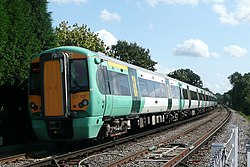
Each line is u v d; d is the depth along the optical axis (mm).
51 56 14578
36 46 18391
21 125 18469
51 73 14539
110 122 17031
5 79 16578
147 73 22906
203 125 32375
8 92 17453
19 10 17453
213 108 83125
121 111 17531
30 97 15164
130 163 12844
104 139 17656
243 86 119250
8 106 17719
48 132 14812
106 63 16172
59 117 14391
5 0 17000
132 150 15820
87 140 16969
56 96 14469
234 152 8672
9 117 17859
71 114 14438
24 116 18562
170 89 28844
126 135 21531
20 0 17656
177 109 31812
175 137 20781
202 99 49281
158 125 27953
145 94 21422
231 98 137625
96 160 13242
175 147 16938
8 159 12797
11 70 16797
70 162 12609
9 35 16828
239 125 34719
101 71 15500
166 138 20656
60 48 14938
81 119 14445
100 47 39594
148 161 13211
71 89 14539
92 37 38875
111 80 16422
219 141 20172
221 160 7383
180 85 33469
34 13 18938
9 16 17016
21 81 17391
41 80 14672
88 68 14633
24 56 17453
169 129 27281
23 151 15125
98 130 15320
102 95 15219
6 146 16312
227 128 29016
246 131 28094
